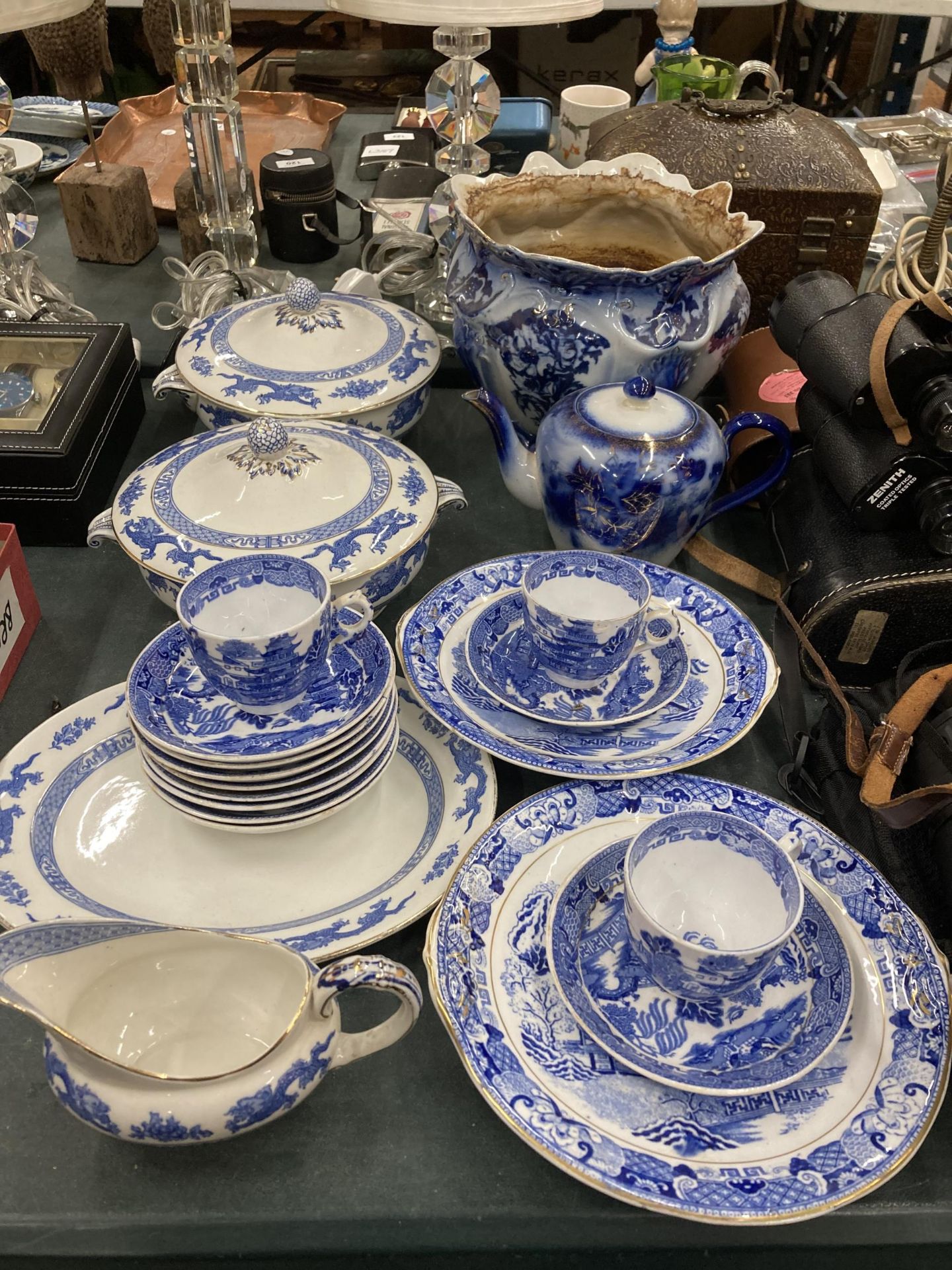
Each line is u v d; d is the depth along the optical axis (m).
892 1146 0.46
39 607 0.83
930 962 0.53
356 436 0.82
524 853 0.59
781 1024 0.51
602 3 0.99
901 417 0.69
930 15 1.45
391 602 0.86
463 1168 0.51
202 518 0.74
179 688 0.62
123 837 0.63
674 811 0.62
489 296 0.80
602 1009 0.52
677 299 0.78
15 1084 0.54
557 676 0.69
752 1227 0.49
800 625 0.74
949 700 0.65
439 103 1.59
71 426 0.88
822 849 0.60
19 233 1.39
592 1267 0.59
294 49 2.71
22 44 2.26
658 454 0.73
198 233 1.32
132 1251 0.49
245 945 0.49
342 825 0.63
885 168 1.47
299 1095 0.47
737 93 1.37
